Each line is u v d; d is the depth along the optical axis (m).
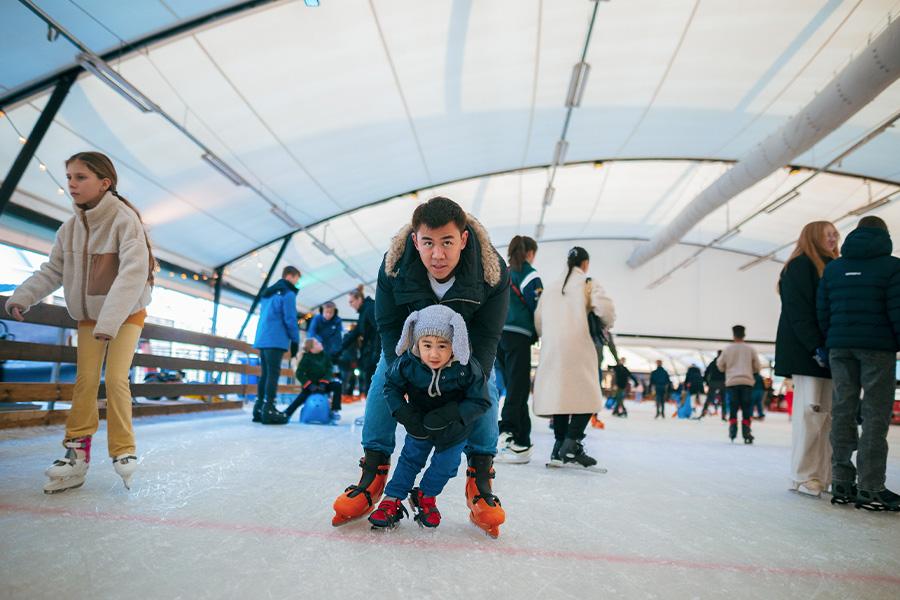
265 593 0.95
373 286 21.08
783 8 8.05
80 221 1.69
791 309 2.23
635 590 1.05
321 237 15.35
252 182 10.90
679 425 7.52
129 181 9.41
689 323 21.38
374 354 4.90
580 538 1.39
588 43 8.15
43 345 3.20
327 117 9.59
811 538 1.50
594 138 12.61
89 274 1.67
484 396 1.25
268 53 7.71
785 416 13.36
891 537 1.55
